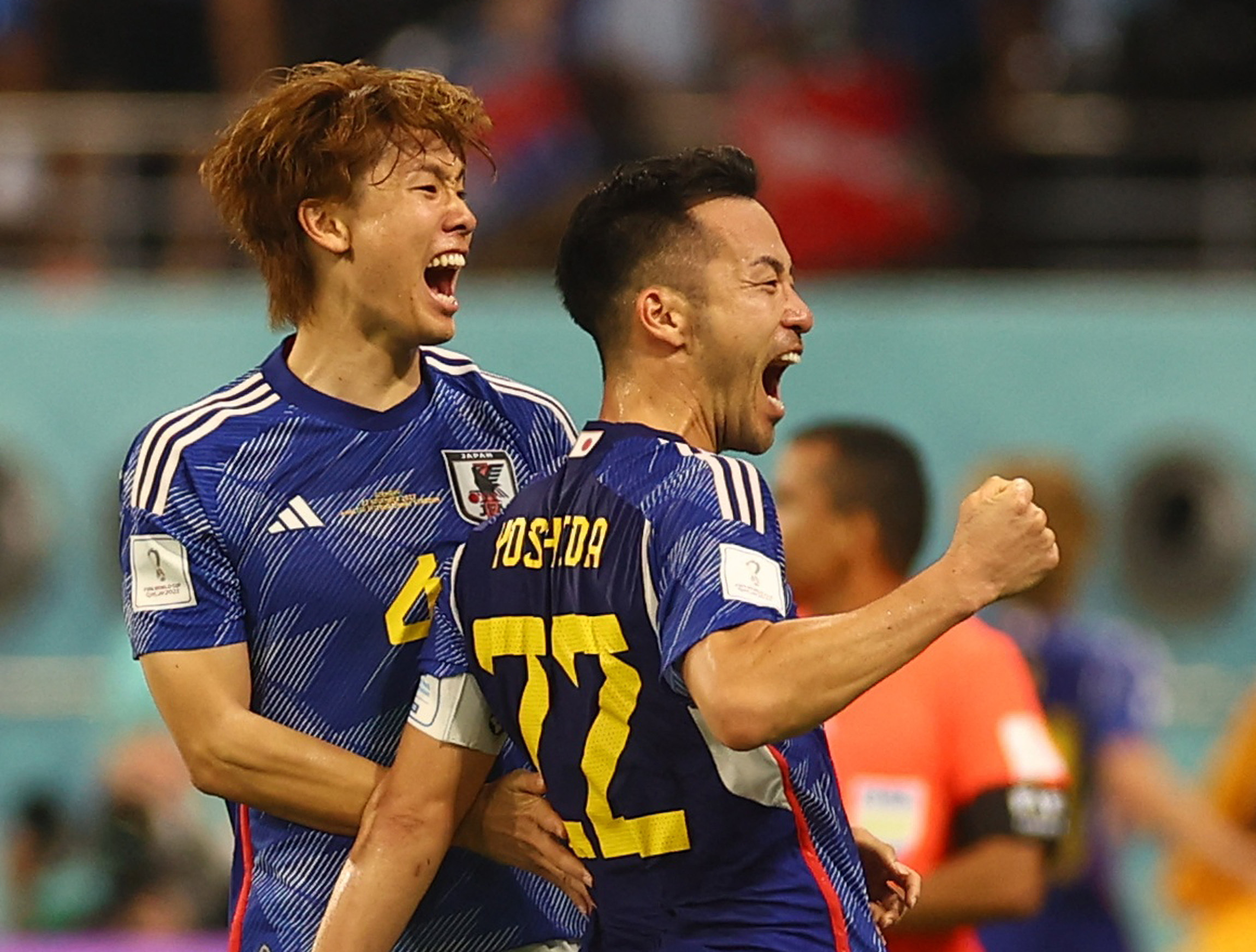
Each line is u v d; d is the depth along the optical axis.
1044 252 30.12
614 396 10.27
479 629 10.34
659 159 10.33
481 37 31.83
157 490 11.38
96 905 23.95
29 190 28.91
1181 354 26.53
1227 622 26.36
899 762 14.55
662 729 9.57
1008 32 32.22
